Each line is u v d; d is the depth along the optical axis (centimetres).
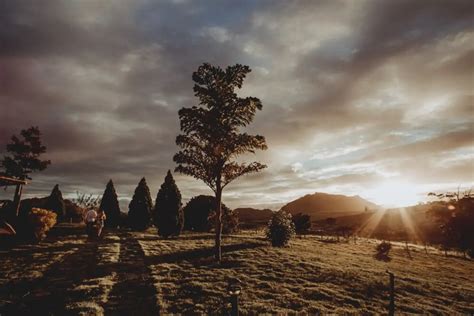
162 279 1711
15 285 1548
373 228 9188
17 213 2692
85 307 1241
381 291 1673
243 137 2422
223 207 3909
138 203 4362
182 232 4450
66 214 4981
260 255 2523
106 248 2628
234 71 2458
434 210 3962
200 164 2430
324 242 4366
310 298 1496
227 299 1406
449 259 3512
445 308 1489
